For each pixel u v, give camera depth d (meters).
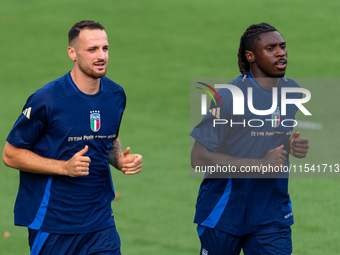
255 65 13.91
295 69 50.88
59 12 68.94
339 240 21.11
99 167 13.69
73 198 13.48
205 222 14.29
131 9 68.25
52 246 13.63
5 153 13.48
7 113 43.53
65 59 56.91
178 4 68.88
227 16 64.25
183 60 54.19
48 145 13.38
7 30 64.69
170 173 30.98
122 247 21.25
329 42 56.41
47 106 13.02
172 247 21.25
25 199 13.76
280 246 14.07
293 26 60.47
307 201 25.77
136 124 40.38
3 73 53.91
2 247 21.39
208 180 14.29
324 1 66.69
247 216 13.98
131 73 51.66
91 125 13.37
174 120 41.31
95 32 13.12
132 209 25.75
